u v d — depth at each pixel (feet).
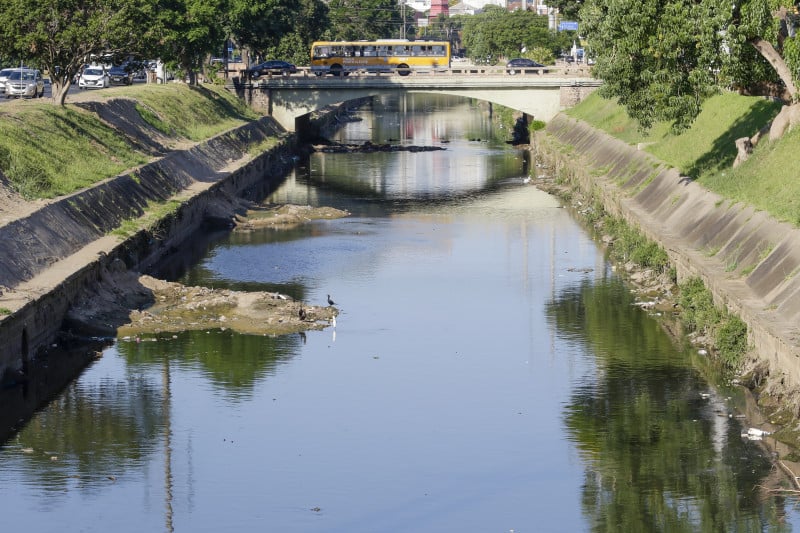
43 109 317.01
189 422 172.24
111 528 136.98
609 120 419.54
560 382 188.85
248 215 348.79
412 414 175.32
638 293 244.83
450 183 425.69
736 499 142.61
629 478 150.20
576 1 456.04
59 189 263.08
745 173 247.70
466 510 142.10
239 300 232.32
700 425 166.30
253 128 496.23
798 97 237.45
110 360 200.34
